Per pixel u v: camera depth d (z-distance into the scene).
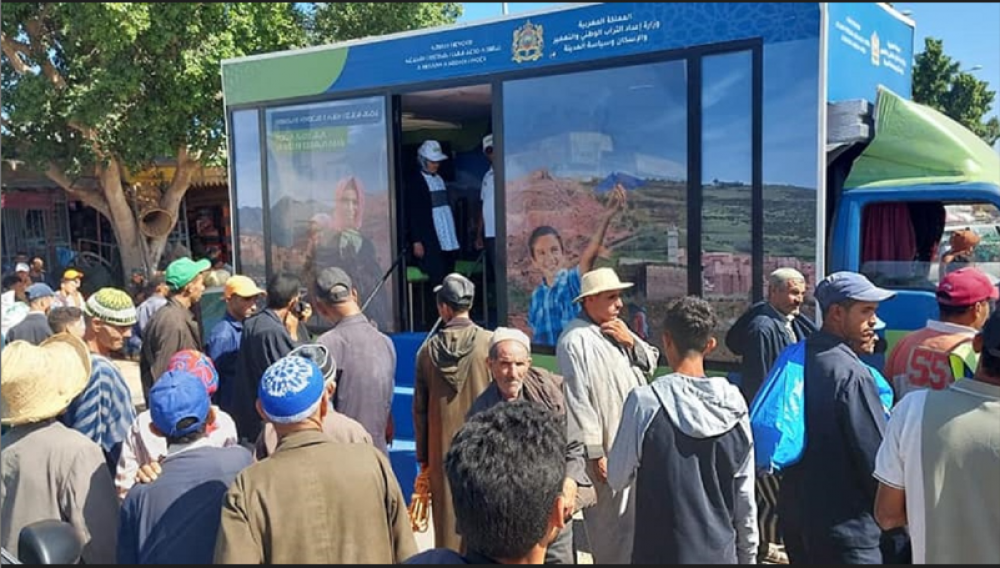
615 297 3.77
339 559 2.38
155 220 12.60
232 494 2.38
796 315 4.60
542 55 5.71
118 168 12.54
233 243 7.63
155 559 2.53
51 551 2.17
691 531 2.71
